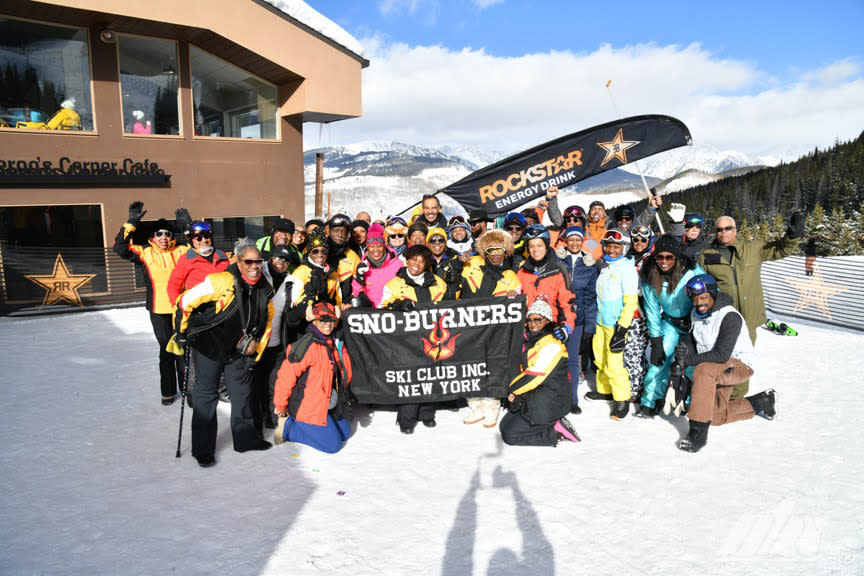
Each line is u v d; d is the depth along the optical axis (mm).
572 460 4402
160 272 5496
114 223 12164
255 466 4312
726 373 4605
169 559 3162
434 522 3541
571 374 5430
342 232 5309
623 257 5348
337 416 4777
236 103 14047
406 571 3070
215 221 13758
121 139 12133
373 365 4934
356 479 4105
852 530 3395
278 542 3322
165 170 12820
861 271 10477
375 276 5141
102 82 11820
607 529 3455
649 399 5309
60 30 11367
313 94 14242
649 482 4031
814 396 5793
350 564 3127
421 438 4867
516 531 3443
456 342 4906
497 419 5242
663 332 5273
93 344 8125
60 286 11367
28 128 11070
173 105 12891
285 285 4812
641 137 7625
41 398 5770
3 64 10898
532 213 7629
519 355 4879
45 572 3041
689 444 4539
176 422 5195
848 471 4145
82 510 3660
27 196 11078
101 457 4441
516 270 5395
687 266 5125
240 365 4449
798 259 11438
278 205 14906
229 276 4285
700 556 3182
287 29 13555
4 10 10633
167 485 4004
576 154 7777
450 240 6645
